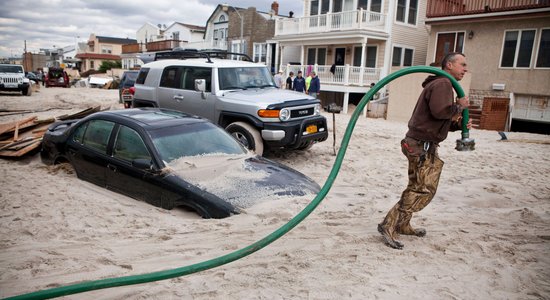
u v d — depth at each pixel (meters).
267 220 4.36
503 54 18.02
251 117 7.82
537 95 17.30
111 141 5.72
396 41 22.59
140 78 10.05
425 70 3.40
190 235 4.08
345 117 18.55
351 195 5.90
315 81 17.98
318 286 3.04
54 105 19.88
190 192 4.74
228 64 8.86
